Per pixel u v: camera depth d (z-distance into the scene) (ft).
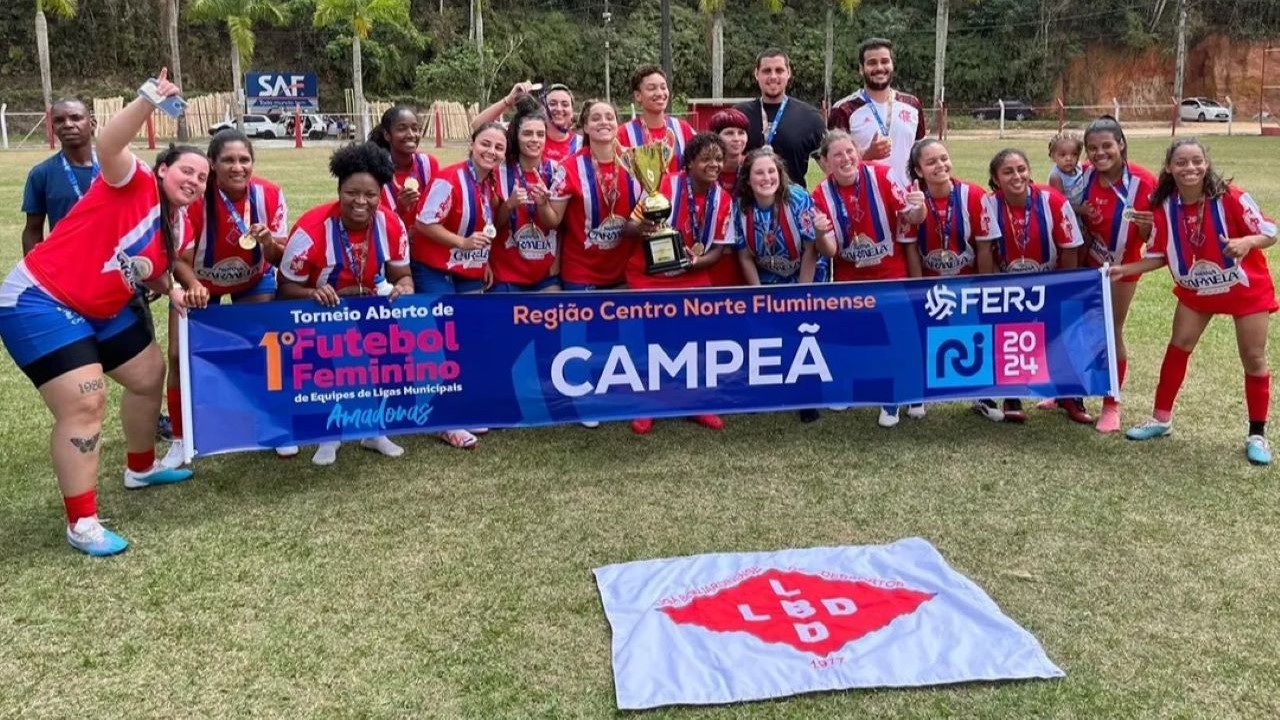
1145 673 9.91
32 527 13.53
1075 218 17.21
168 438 17.57
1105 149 16.63
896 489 14.78
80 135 16.72
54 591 11.71
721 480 15.23
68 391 12.30
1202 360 21.70
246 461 16.10
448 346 15.81
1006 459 16.01
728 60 175.42
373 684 9.80
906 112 19.90
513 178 17.24
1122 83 179.52
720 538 13.11
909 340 17.16
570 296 16.10
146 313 14.24
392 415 15.75
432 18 166.61
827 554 12.33
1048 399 18.66
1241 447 16.42
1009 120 164.14
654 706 9.33
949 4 183.21
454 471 15.69
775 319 16.81
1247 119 164.04
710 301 16.57
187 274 14.55
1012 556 12.51
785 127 19.62
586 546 12.92
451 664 10.16
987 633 10.46
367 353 15.43
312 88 138.00
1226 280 15.42
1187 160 15.11
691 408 16.92
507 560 12.53
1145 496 14.40
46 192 16.84
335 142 124.57
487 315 15.89
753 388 17.03
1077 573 12.04
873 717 9.20
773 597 11.20
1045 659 10.03
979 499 14.37
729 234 17.38
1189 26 173.47
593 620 11.03
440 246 17.01
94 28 143.64
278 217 15.51
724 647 10.20
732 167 18.16
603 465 15.94
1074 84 180.34
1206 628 10.76
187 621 11.02
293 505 14.30
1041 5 178.91
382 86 158.81
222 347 14.69
